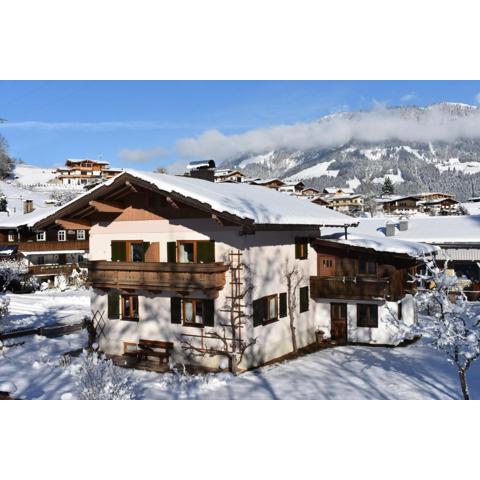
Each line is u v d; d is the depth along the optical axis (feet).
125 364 61.67
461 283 114.83
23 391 49.42
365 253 73.10
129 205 65.05
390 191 489.67
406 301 77.46
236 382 54.03
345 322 75.41
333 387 52.24
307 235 74.38
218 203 54.08
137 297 65.21
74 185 381.19
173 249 61.93
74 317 97.96
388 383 53.83
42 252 157.79
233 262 58.54
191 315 61.52
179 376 55.83
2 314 84.79
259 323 61.72
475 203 355.77
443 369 59.77
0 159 422.00
